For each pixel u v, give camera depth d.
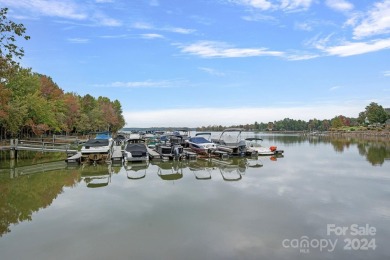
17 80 31.06
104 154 20.95
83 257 6.00
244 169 17.67
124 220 8.24
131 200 10.42
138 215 8.68
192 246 6.47
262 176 15.08
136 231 7.39
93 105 68.88
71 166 19.77
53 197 11.05
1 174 16.58
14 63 14.09
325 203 9.86
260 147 27.34
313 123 149.25
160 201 10.23
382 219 8.23
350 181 13.61
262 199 10.39
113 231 7.40
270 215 8.59
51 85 44.03
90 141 22.39
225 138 28.94
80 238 6.98
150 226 7.74
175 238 6.93
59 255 6.10
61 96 46.25
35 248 6.45
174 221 8.11
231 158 23.86
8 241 6.86
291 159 23.06
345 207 9.39
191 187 12.51
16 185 13.37
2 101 19.14
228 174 15.83
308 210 9.06
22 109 29.77
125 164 20.47
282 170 17.09
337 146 39.09
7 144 26.45
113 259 5.89
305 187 12.33
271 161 21.73
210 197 10.73
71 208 9.51
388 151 30.11
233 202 10.02
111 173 16.62
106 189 12.34
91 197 10.96
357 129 105.19
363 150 31.67
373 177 14.65
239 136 28.77
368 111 109.56
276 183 13.21
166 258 5.91
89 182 13.96
